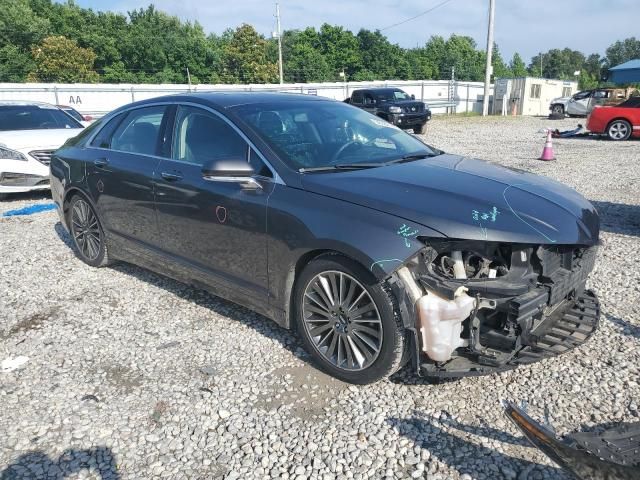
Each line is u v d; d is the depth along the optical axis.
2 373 3.41
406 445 2.66
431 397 3.03
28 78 56.19
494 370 2.79
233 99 4.07
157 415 2.95
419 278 2.81
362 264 2.87
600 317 3.59
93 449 2.70
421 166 3.55
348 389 3.13
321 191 3.15
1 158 8.02
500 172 3.60
